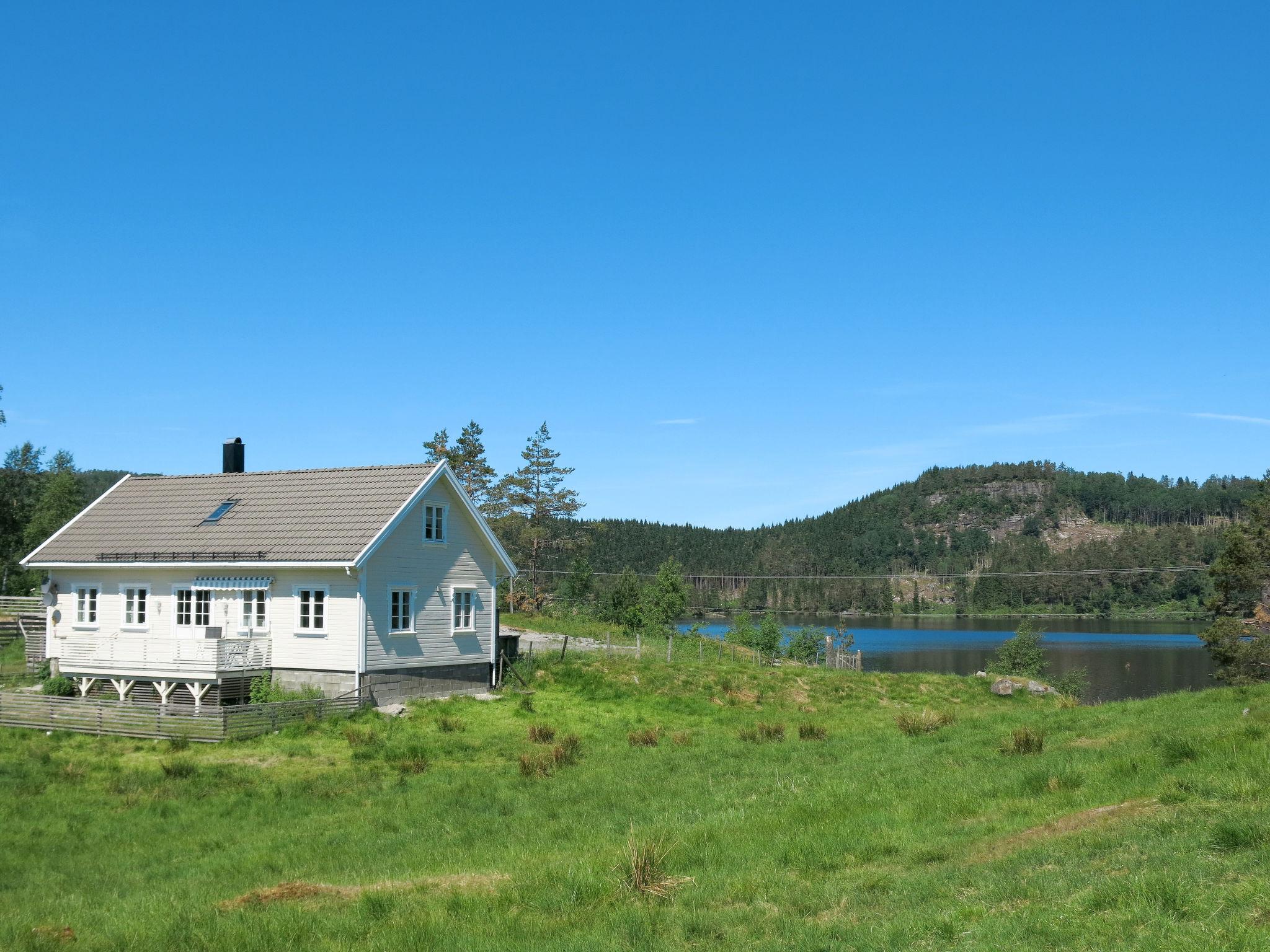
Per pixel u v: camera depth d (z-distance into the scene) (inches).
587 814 645.9
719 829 554.3
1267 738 572.1
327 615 1227.2
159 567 1295.5
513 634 2041.1
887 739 900.6
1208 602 2305.6
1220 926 286.7
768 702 1359.5
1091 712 920.3
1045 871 385.4
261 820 697.6
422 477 1339.8
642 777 777.6
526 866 498.6
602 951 354.0
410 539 1306.6
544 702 1298.0
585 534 3221.0
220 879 532.7
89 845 635.5
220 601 1285.7
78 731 1074.1
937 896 378.9
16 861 592.7
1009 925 320.8
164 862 594.2
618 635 2220.7
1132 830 413.1
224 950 386.9
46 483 3100.4
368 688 1209.4
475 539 1432.1
